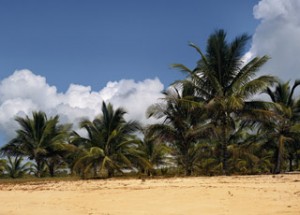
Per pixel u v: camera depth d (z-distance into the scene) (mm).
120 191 11281
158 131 23594
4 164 41344
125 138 26172
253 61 21609
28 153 31766
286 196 8781
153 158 32688
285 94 26250
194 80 21766
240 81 21500
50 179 22672
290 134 25984
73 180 19781
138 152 25609
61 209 8594
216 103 20750
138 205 8547
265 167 37719
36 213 8164
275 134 25984
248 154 27922
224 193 9531
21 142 31578
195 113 22656
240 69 22062
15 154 31406
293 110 26328
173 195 9648
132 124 26078
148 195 9969
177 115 23734
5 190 14062
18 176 41719
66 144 28328
